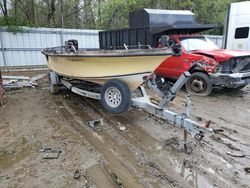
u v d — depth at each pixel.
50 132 4.53
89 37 13.80
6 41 11.73
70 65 5.78
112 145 4.00
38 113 5.61
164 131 4.55
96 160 3.52
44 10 19.64
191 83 7.39
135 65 4.60
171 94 4.20
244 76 6.62
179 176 3.14
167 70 7.71
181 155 3.66
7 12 16.55
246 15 9.70
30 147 3.95
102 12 19.27
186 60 7.17
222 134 4.46
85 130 4.62
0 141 4.18
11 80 8.68
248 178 3.12
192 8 18.16
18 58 12.17
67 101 6.60
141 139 4.22
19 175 3.19
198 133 3.63
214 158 3.58
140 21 8.17
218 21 18.78
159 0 17.84
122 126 4.81
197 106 6.21
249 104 6.42
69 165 3.40
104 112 5.67
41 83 9.01
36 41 12.42
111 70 4.90
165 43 5.33
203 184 2.98
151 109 4.49
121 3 16.83
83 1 22.16
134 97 4.99
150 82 4.98
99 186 2.94
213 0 18.53
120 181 3.04
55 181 3.04
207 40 8.12
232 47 10.37
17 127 4.78
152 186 2.95
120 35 8.99
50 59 6.84
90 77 5.41
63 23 21.50
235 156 3.65
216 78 6.72
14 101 6.59
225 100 6.79
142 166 3.37
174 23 8.31
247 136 4.38
